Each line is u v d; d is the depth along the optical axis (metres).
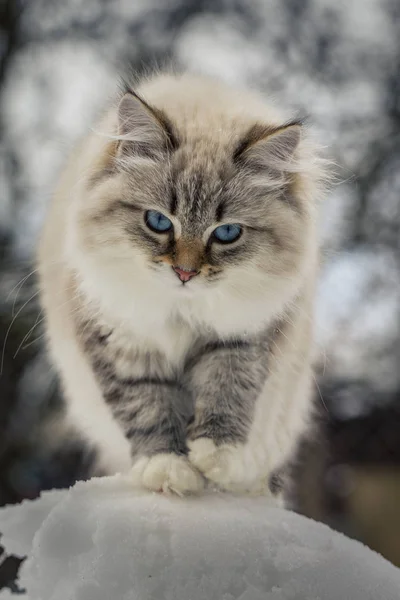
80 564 0.62
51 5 1.75
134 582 0.61
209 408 0.76
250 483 0.80
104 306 0.75
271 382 0.80
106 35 1.72
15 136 1.70
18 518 0.68
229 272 0.74
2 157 1.67
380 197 1.45
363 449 1.46
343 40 1.60
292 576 0.61
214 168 0.73
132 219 0.73
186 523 0.63
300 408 0.88
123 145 0.74
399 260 1.42
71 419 0.92
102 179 0.75
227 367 0.76
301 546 0.63
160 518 0.63
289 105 1.18
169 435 0.76
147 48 1.67
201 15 1.68
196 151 0.74
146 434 0.76
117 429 0.81
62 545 0.63
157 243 0.73
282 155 0.75
